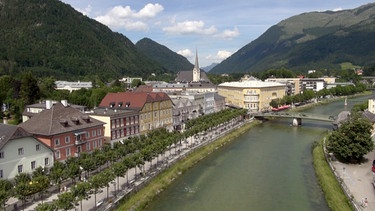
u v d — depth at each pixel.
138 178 85.31
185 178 93.62
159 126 143.12
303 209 72.56
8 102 168.38
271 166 104.88
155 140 107.00
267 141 141.38
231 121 177.25
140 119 129.88
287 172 98.69
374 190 77.75
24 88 179.38
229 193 82.06
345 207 70.19
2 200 59.00
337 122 147.38
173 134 119.12
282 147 130.00
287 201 76.94
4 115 157.12
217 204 75.25
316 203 75.75
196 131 129.38
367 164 98.62
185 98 174.50
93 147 101.88
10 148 74.88
